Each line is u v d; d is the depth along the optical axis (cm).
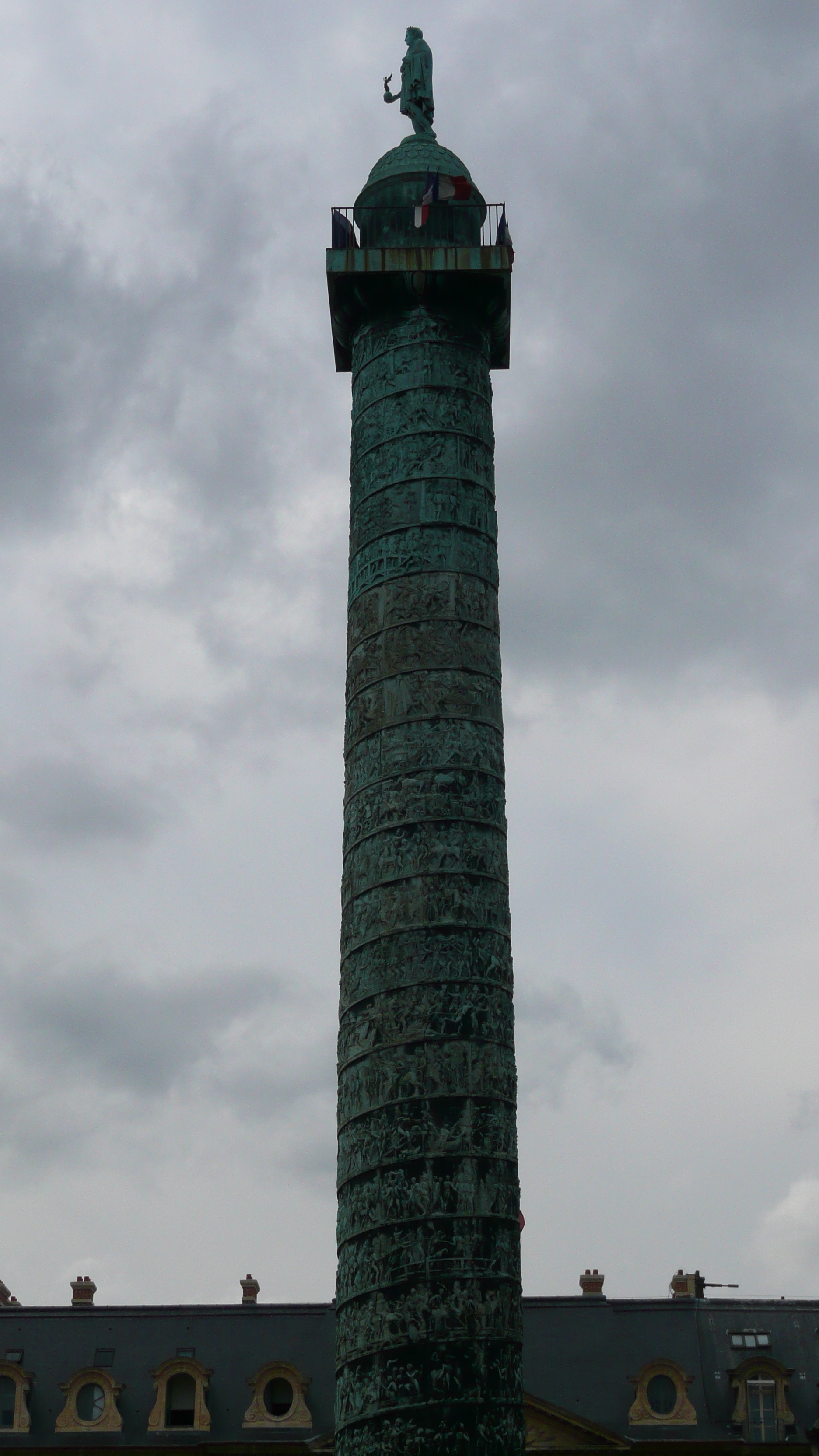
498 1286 3494
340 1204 3659
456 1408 3378
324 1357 6112
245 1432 5931
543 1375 6022
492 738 3944
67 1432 5966
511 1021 3747
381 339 4288
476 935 3738
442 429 4175
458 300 4297
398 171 4459
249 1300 6512
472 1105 3600
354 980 3766
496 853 3844
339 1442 3484
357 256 4250
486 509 4159
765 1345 6097
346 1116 3684
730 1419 5897
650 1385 5978
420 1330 3431
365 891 3809
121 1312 6291
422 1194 3525
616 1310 6188
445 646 3966
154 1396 6028
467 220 4388
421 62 4734
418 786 3841
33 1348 6200
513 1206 3588
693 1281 6412
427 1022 3650
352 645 4078
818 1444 5819
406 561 4050
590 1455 5809
